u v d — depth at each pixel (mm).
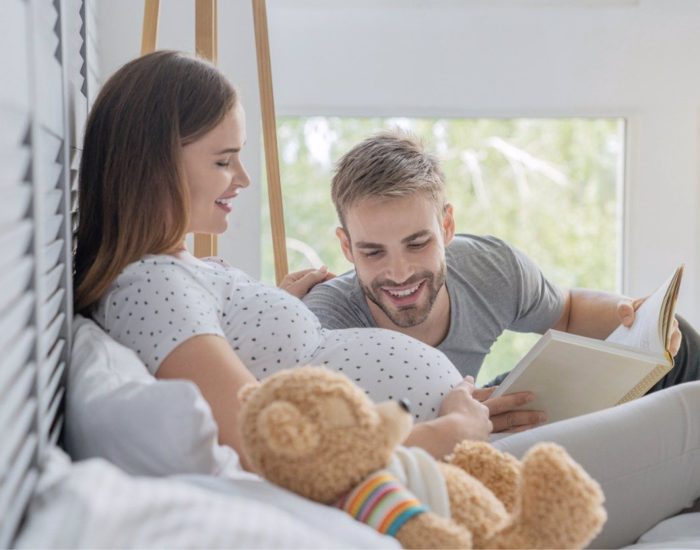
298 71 2414
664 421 1256
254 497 773
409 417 827
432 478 836
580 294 1922
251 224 2367
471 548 792
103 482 648
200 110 1265
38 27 1038
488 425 1188
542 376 1360
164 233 1245
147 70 1278
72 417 986
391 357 1270
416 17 2404
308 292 1758
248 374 1110
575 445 1189
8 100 822
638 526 1233
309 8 2352
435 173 1590
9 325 765
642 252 2543
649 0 2350
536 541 806
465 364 1759
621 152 2562
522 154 3176
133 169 1239
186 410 854
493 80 2449
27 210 919
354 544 727
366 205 1525
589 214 3131
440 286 1587
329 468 795
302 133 3006
